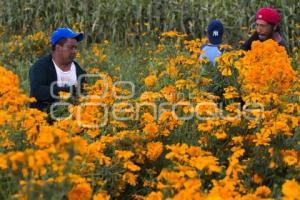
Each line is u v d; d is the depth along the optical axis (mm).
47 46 12805
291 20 14172
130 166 4527
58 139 3600
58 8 15586
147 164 5086
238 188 4273
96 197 3918
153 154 4906
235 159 4301
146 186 4816
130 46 14461
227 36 14586
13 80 5395
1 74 5336
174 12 14914
